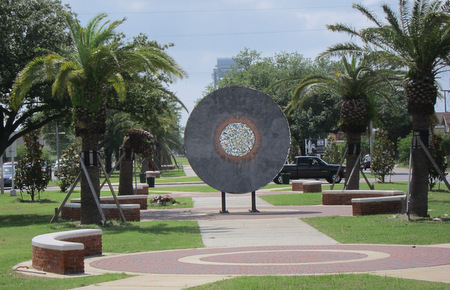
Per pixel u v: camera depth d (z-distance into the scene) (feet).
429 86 60.70
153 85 82.74
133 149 90.43
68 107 82.89
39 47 80.02
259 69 214.48
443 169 103.50
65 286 31.12
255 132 81.35
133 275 34.81
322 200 88.43
